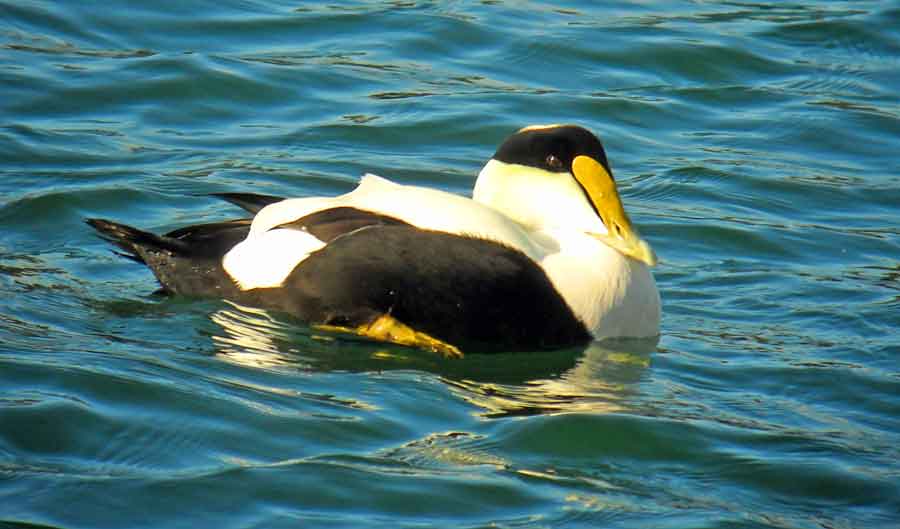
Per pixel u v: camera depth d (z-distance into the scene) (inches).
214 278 461.1
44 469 350.6
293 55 701.3
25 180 560.1
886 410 411.2
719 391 421.4
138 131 622.5
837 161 638.5
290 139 624.7
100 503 336.8
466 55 716.7
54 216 534.0
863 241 554.3
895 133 664.4
